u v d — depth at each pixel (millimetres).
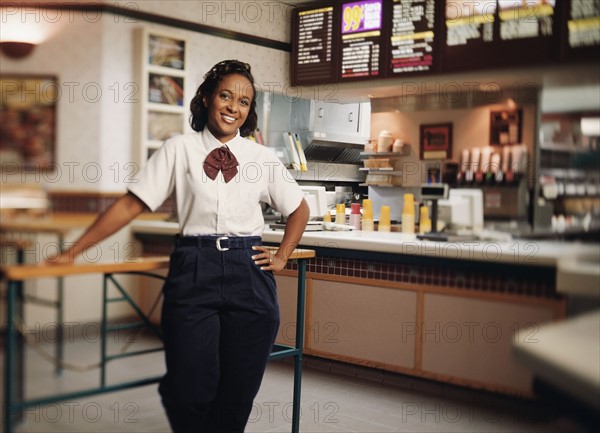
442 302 3781
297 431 3033
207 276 2328
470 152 5801
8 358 2008
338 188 6578
